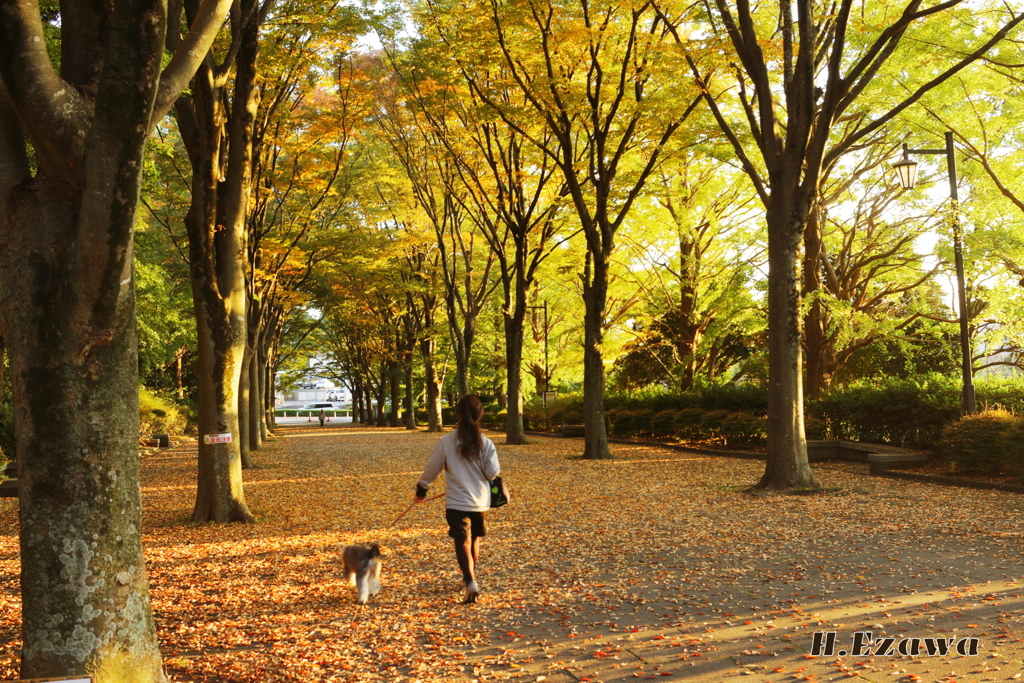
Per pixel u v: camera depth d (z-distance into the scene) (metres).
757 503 10.76
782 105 18.20
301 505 12.11
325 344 55.88
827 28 13.04
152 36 3.32
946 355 23.61
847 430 18.03
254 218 17.44
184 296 29.69
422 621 5.46
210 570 7.46
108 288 3.34
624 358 35.06
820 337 20.94
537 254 24.66
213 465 10.47
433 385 38.19
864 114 17.98
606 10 15.58
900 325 20.45
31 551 3.27
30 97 3.19
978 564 6.62
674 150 17.98
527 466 17.62
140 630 3.45
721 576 6.54
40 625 3.25
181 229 21.95
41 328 3.27
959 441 12.50
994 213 16.19
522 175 22.58
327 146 18.78
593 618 5.41
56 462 3.27
